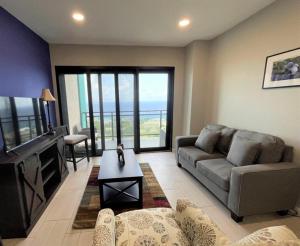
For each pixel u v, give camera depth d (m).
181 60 4.18
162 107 4.47
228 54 3.16
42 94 2.94
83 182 2.90
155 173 3.21
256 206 1.92
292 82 2.06
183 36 3.42
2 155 1.83
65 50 3.74
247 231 1.84
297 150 2.05
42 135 2.71
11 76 2.38
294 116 2.07
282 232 0.80
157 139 4.69
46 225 1.95
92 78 3.98
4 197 1.69
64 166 3.03
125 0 2.11
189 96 4.00
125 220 1.37
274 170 1.88
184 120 4.34
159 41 3.70
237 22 2.82
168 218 1.40
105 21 2.68
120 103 4.18
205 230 1.04
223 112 3.39
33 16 2.46
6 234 1.76
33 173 1.97
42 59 3.34
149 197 2.45
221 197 2.17
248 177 1.83
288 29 2.08
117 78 4.05
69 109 4.21
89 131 4.19
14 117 1.97
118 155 2.63
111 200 2.24
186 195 2.52
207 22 2.80
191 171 2.93
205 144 2.99
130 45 3.93
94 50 3.84
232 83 3.11
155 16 2.55
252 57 2.64
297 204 2.07
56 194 2.56
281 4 2.14
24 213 1.79
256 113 2.62
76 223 1.97
